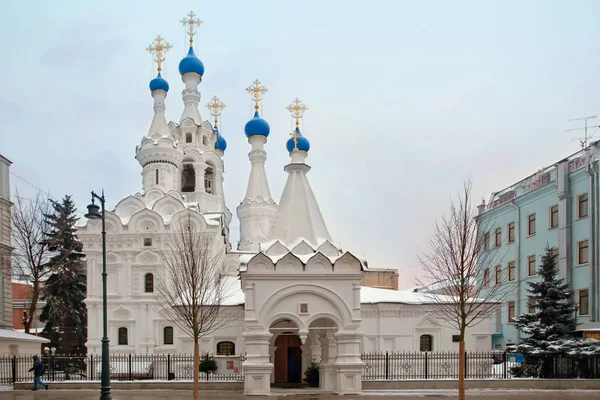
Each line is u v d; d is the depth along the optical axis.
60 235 66.81
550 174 52.62
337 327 29.97
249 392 28.81
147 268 55.31
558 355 36.69
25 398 30.88
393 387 34.56
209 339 44.94
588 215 46.69
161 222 55.88
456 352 43.84
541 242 53.62
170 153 62.91
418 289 58.94
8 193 52.75
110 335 54.50
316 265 29.72
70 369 47.22
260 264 29.42
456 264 27.70
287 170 33.28
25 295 90.38
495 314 59.56
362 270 29.86
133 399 30.02
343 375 29.36
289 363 38.09
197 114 69.12
